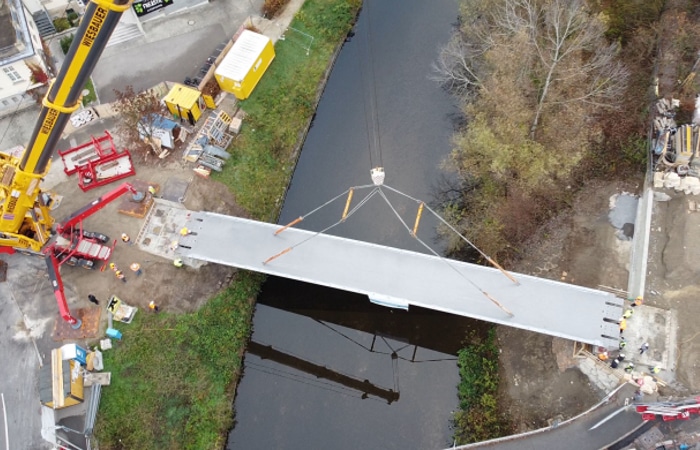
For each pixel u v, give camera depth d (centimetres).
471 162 4747
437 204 5066
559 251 4553
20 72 5241
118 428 4050
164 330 4388
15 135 5266
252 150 5206
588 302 4044
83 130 5275
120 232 4788
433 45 5944
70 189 4997
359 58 5947
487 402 4109
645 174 4684
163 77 5575
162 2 5825
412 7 6244
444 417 4231
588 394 3984
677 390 3841
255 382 4494
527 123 4756
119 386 4188
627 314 4062
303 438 4250
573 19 4794
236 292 4619
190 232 4619
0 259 4659
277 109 5438
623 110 5016
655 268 4272
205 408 4197
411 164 5291
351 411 4350
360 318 4716
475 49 5334
